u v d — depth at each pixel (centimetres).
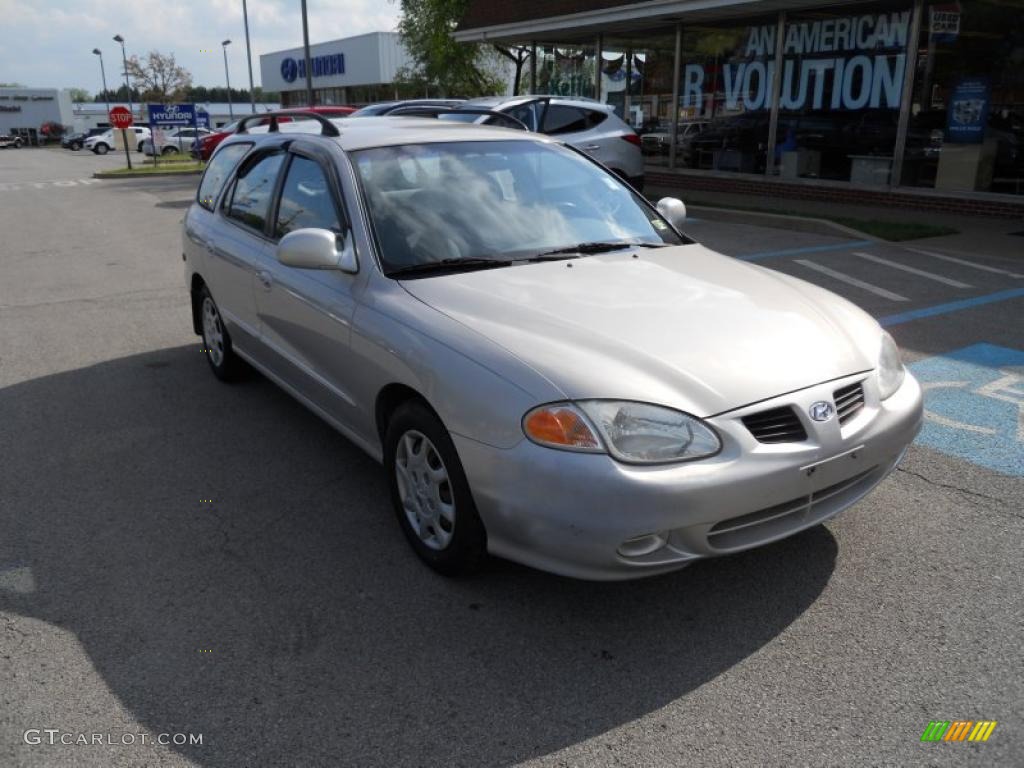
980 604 301
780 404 278
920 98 1284
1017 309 707
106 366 610
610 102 1880
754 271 384
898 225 1116
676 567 271
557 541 265
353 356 352
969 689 259
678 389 272
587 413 262
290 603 311
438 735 245
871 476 315
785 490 273
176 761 236
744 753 236
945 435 446
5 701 260
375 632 293
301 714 254
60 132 8269
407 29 2950
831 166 1440
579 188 430
